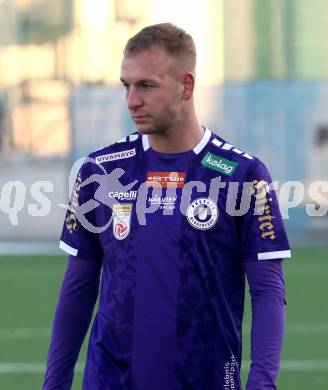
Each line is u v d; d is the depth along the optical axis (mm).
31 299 35562
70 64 55344
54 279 40938
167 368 9812
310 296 36219
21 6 55562
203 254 9820
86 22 55562
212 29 55562
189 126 10016
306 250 51000
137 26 55562
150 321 9820
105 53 55344
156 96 9688
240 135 54188
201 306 9812
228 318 9961
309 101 53844
